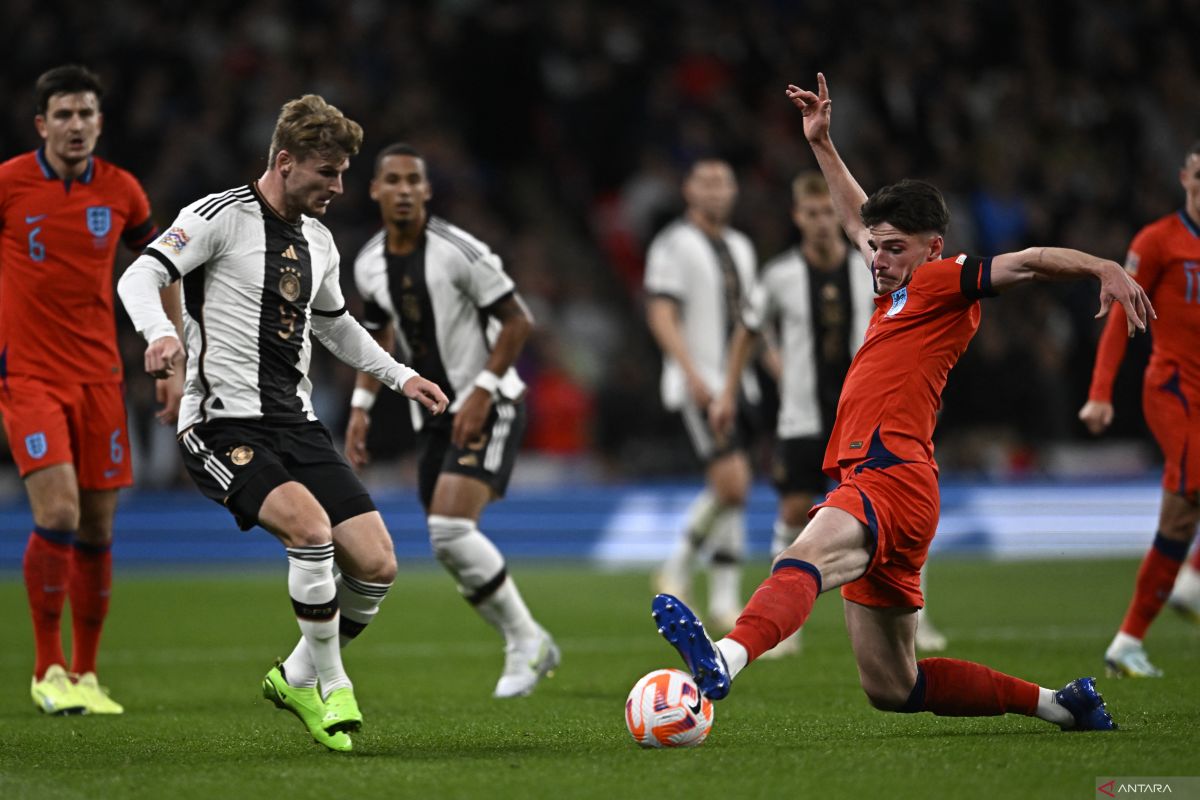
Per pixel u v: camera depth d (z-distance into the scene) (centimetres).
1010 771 1552
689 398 3641
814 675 2739
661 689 1708
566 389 6169
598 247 6962
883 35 7531
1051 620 3766
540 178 7219
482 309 2569
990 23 7681
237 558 5556
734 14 7500
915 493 1709
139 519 5512
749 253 3806
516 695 2541
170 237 1833
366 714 2280
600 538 5750
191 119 6450
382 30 7138
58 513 2389
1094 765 1580
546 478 5988
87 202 2448
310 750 1839
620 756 1702
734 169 6969
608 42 7344
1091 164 7256
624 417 6103
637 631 3647
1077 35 7738
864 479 1712
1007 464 5953
